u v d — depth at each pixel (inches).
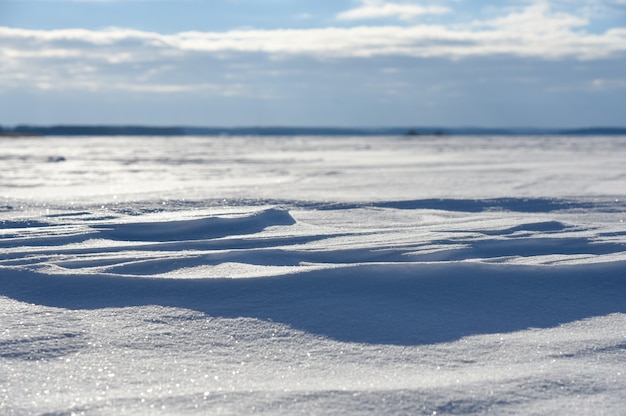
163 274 159.0
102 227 222.7
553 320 131.7
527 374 104.0
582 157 948.6
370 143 2258.9
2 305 133.3
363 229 229.6
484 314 132.8
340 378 102.3
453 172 601.0
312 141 2856.8
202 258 170.4
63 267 164.9
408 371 105.7
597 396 96.7
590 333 125.0
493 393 97.0
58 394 94.8
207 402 92.6
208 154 1262.3
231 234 221.8
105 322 124.6
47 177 581.3
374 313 129.7
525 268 153.7
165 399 93.4
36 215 260.2
